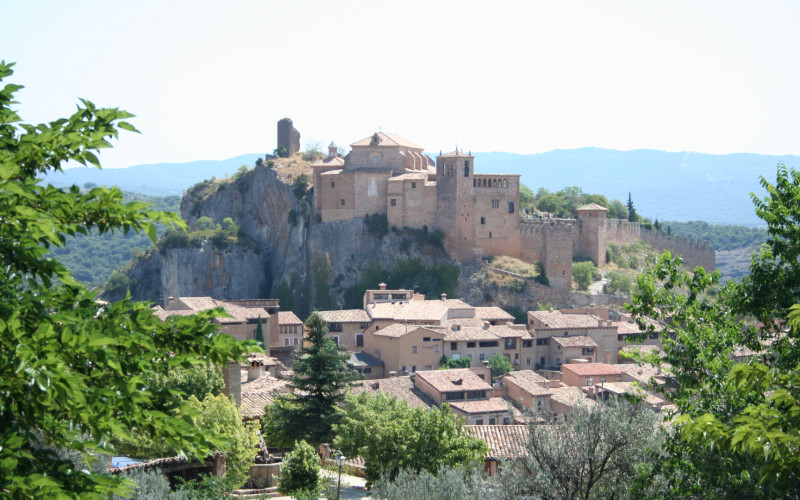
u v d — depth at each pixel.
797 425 20.70
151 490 43.53
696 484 34.62
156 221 19.42
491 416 110.38
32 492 16.05
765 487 29.52
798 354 33.69
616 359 153.75
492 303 183.50
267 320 147.12
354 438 72.19
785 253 36.69
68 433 18.14
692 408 35.38
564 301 182.62
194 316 19.27
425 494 48.22
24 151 18.95
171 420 17.80
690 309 37.56
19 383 16.77
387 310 157.75
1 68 20.42
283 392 89.56
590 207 198.75
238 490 60.81
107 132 20.11
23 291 19.19
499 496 44.88
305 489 60.31
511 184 194.00
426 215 194.62
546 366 149.62
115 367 17.58
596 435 42.78
